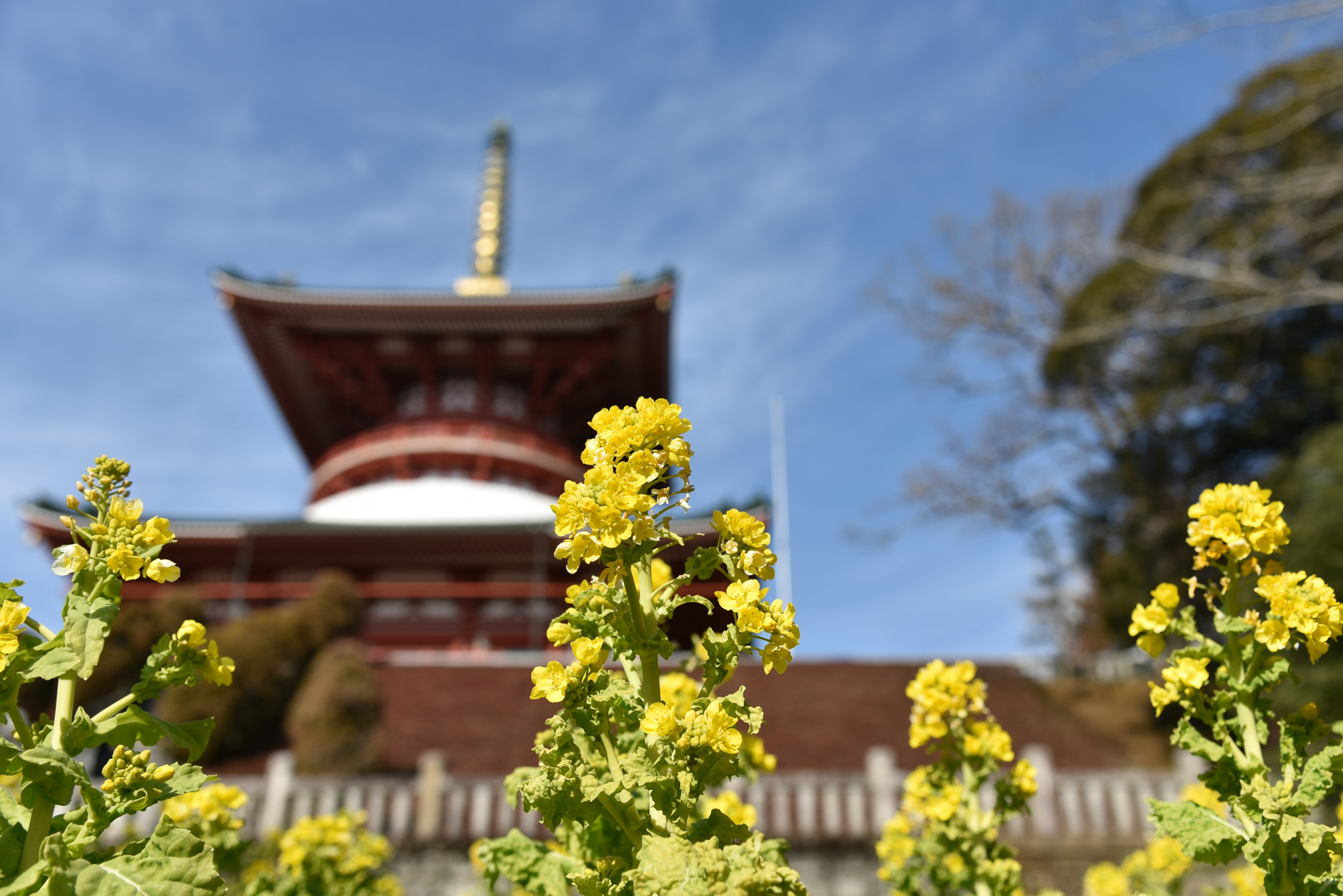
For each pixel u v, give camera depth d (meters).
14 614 2.02
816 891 13.65
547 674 1.99
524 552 29.59
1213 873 8.88
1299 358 26.58
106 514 2.22
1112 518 30.64
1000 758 3.61
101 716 2.08
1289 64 24.47
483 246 45.78
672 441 2.12
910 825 4.54
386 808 14.05
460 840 13.68
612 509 1.98
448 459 36.28
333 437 43.75
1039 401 31.23
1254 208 23.94
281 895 4.96
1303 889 2.22
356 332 37.00
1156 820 2.50
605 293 34.81
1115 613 27.77
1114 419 30.44
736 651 2.03
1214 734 2.52
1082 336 22.62
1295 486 19.50
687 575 2.12
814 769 18.20
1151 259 19.72
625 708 2.03
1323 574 17.41
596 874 2.04
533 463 36.75
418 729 19.91
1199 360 28.12
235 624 22.42
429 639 29.66
